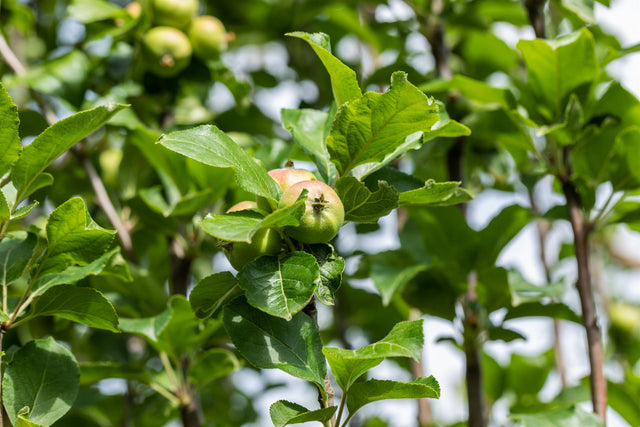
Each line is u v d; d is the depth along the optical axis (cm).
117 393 189
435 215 173
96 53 204
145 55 184
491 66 210
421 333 142
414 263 177
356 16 217
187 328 169
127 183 184
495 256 174
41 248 174
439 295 174
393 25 205
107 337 187
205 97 211
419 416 184
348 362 144
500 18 202
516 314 172
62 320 175
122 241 181
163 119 190
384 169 155
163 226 179
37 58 225
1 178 147
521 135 173
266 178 145
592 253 235
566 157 170
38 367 151
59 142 147
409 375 199
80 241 149
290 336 147
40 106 183
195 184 179
